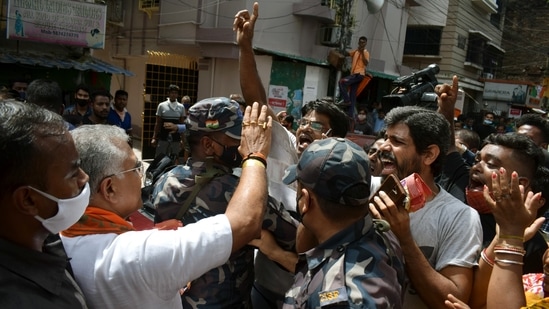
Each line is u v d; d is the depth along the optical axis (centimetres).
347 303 115
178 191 172
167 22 1205
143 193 226
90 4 974
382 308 114
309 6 1177
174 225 158
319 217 135
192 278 121
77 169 105
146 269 116
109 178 129
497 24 2255
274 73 1148
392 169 182
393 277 125
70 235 123
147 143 1068
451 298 145
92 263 117
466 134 411
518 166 189
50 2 916
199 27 1145
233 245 127
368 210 138
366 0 1183
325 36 1261
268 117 160
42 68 960
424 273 146
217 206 170
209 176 171
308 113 267
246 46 224
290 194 212
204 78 1162
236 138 172
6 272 92
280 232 176
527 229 149
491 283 144
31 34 899
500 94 1977
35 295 95
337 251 128
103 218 125
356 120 1071
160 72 1088
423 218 172
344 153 131
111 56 1405
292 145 228
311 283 127
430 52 1884
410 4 1625
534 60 2309
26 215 98
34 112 98
